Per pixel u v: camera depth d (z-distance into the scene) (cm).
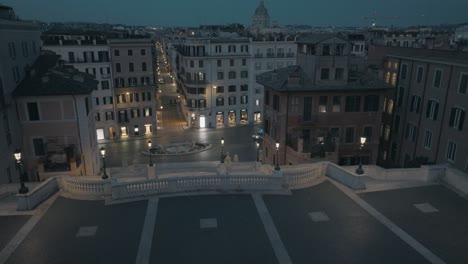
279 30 17200
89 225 1884
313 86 3709
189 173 3869
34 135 3441
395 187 2352
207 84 7756
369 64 5000
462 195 2228
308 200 2159
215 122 8100
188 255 1612
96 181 2255
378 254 1608
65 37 6856
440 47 5672
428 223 1880
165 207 2075
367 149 3975
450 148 3428
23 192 2072
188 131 7788
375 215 1967
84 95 3444
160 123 8475
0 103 2956
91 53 6631
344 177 2398
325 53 3781
